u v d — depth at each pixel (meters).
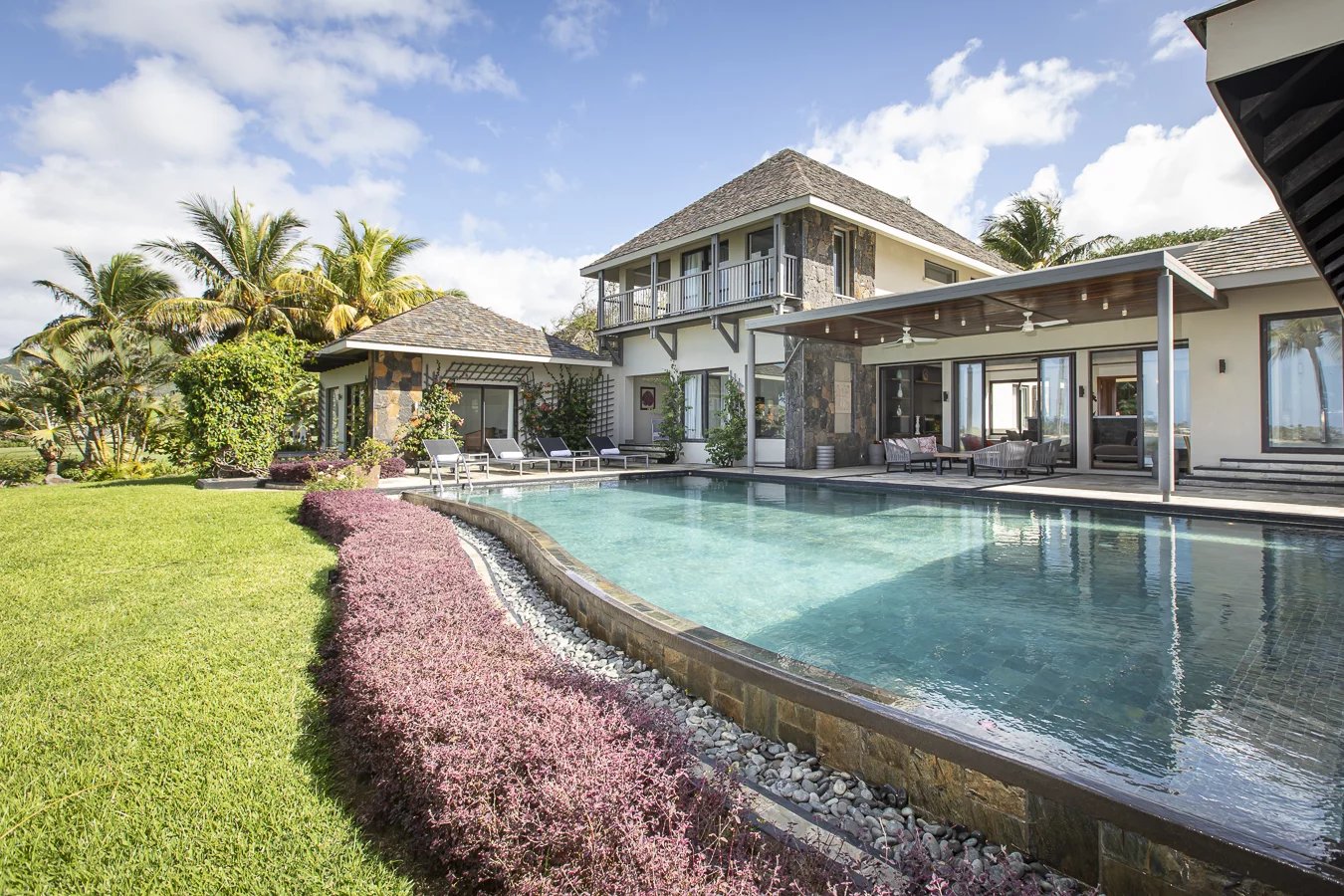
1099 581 5.17
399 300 24.00
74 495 9.39
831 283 13.87
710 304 14.25
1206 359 9.80
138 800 2.19
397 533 5.75
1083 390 11.95
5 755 2.46
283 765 2.43
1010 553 6.27
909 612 4.49
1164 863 1.72
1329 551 5.98
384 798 2.16
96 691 3.00
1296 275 8.36
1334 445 8.85
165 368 18.03
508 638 3.22
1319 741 2.64
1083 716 2.89
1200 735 2.70
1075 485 9.72
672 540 7.14
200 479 11.42
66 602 4.39
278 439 11.93
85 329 17.34
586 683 2.75
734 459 14.30
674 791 1.97
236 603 4.37
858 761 2.47
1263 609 4.36
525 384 16.28
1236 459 9.48
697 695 3.21
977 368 13.46
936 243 15.06
